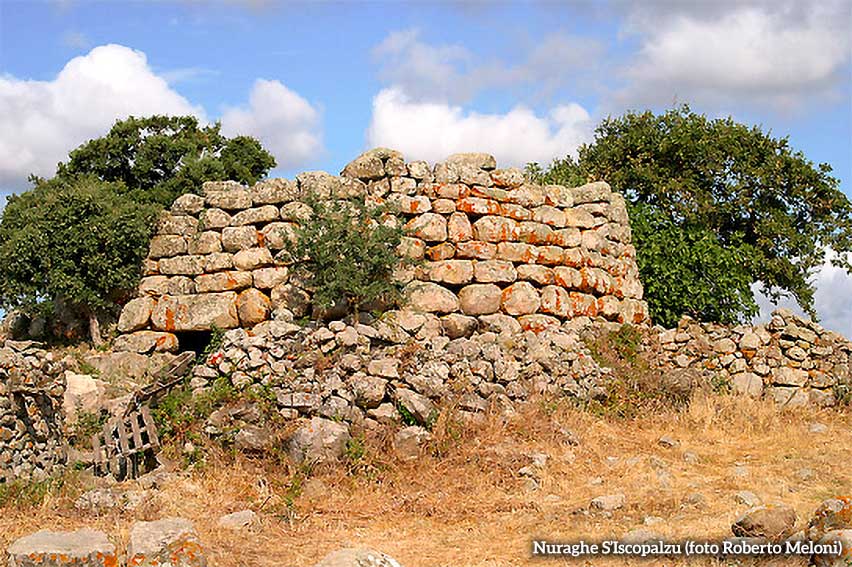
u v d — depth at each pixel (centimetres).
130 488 1273
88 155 2325
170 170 2380
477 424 1480
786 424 1658
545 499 1295
